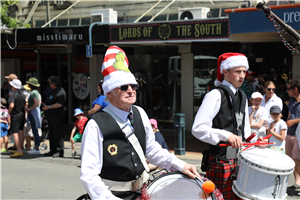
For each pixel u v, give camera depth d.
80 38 9.58
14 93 8.61
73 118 13.37
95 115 2.49
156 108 11.76
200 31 8.02
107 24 9.18
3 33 10.48
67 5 12.26
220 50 9.35
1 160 8.12
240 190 2.90
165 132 11.34
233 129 3.26
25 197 5.48
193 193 2.49
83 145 2.41
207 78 10.88
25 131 8.93
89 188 2.30
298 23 6.79
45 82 13.91
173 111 11.54
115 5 11.60
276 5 7.05
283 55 9.56
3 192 5.73
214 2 9.97
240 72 3.25
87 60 12.58
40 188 5.95
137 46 11.38
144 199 2.43
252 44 9.96
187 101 11.20
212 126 3.27
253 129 6.00
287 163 2.79
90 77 12.52
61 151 8.35
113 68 2.46
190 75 11.06
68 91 13.45
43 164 7.67
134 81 2.46
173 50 11.33
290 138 5.52
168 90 11.55
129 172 2.47
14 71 13.99
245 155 2.92
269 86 6.34
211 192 2.45
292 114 5.60
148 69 11.74
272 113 5.48
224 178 3.21
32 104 8.72
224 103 3.23
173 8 10.62
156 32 8.57
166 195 2.48
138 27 8.80
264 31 7.25
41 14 12.68
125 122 2.51
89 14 11.94
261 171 2.75
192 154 8.29
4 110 8.84
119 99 2.45
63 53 13.68
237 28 7.59
